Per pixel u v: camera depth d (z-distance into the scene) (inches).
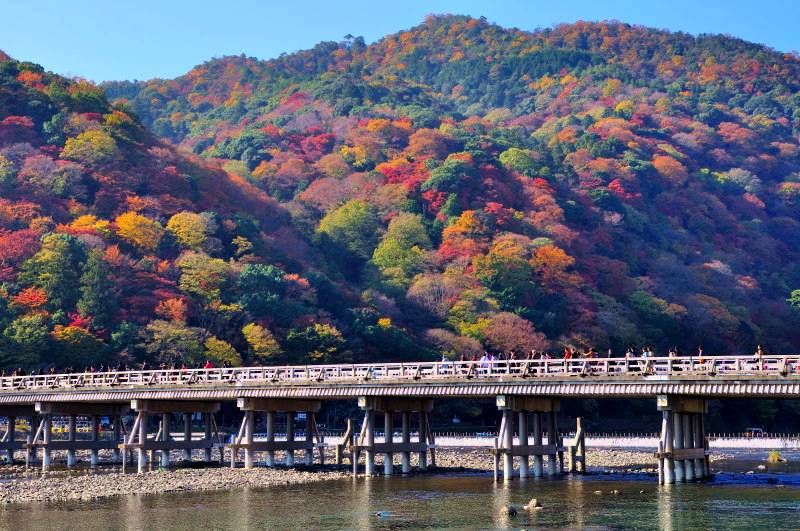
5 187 7130.9
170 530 2202.3
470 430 6200.8
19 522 2322.8
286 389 3125.0
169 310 6112.2
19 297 5836.6
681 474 2802.7
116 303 6048.2
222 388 3245.6
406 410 3243.1
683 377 2529.5
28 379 3853.3
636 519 2214.6
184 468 3435.0
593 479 3019.2
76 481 3004.4
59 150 7859.3
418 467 3420.3
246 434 3270.2
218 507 2508.6
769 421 7288.4
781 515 2249.0
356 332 6688.0
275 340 6205.7
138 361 5718.5
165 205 7672.2
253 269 6722.4
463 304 7465.6
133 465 3730.3
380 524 2228.1
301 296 6835.6
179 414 5595.5
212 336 6077.8
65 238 6274.6
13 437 3939.5
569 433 6146.7
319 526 2219.5
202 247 7180.1
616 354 7790.4
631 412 7199.8
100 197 7440.9
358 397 3048.7
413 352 6756.9
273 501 2600.9
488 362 2859.3
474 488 2807.6
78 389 3518.7
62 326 5659.5
